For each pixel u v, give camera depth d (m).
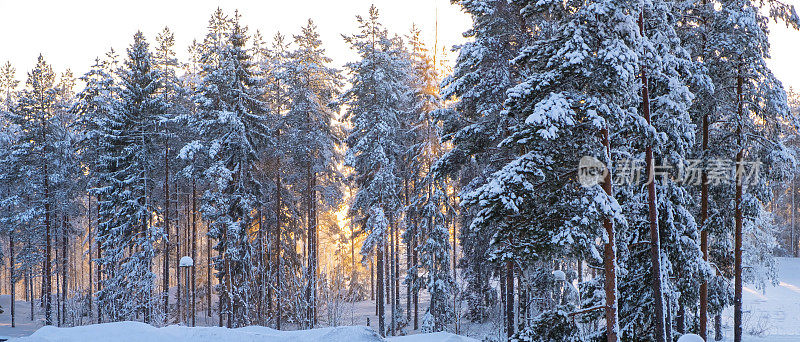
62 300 39.88
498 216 12.60
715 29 17.94
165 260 31.88
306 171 33.09
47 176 35.84
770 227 29.89
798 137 27.48
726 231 19.66
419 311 37.34
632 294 15.57
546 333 13.34
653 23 14.37
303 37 32.62
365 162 29.20
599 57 11.69
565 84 12.67
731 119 18.56
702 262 15.19
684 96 13.38
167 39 40.44
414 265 28.94
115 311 30.69
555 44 12.80
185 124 30.78
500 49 18.39
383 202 28.91
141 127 32.16
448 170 19.39
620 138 13.64
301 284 28.78
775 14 17.80
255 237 32.03
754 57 17.70
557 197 12.67
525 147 13.24
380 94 28.62
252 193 30.39
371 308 40.88
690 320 17.52
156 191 35.66
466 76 18.61
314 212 33.78
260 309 29.05
